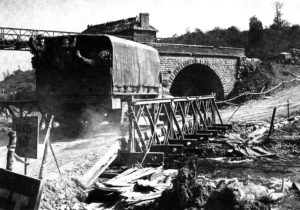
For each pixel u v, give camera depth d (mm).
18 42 31266
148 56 22219
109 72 17406
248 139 21797
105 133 19188
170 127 18453
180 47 41844
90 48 18016
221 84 46562
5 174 5027
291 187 12180
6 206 4965
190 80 49812
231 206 9023
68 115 19000
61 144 15695
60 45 18328
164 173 12984
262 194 10695
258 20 65688
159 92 23828
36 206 4832
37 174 10336
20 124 8523
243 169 15852
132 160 14125
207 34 68250
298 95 39656
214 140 21312
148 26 45125
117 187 10750
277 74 47094
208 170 15609
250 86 45781
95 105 18188
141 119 24219
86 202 10289
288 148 20219
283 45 62438
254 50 62531
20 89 53344
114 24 48000
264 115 31891
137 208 9406
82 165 12055
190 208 8836
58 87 18562
